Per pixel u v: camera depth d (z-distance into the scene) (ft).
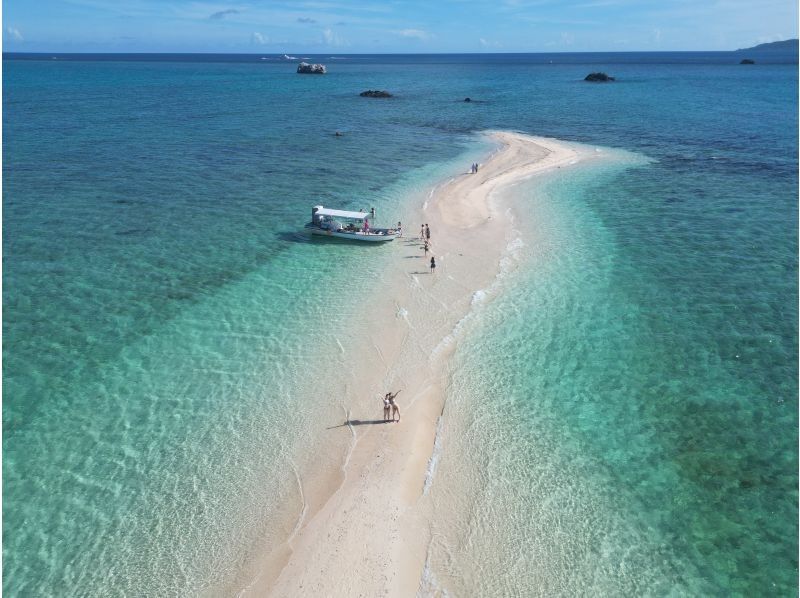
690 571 58.23
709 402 82.38
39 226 147.64
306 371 90.38
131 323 104.06
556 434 76.74
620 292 114.21
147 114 339.57
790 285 115.65
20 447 74.79
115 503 66.74
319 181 196.75
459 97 463.83
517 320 104.32
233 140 264.93
